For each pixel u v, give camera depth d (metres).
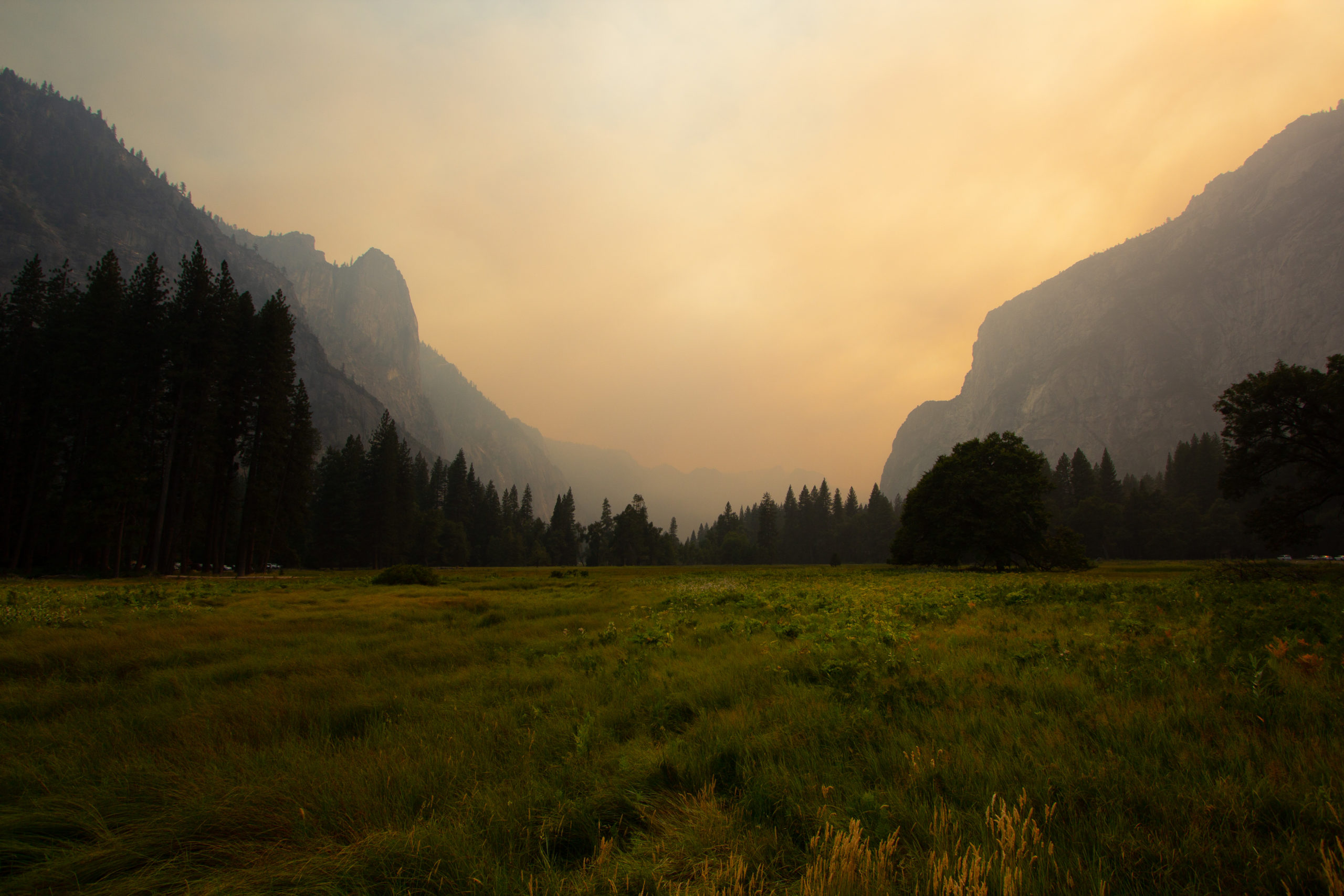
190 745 4.96
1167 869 2.63
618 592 23.56
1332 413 30.56
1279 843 2.79
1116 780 3.46
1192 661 6.04
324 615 14.80
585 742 4.60
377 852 3.05
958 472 47.38
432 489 113.62
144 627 12.03
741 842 3.07
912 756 3.97
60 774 4.36
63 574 36.59
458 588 28.45
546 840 3.28
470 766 4.31
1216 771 3.59
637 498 124.25
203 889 2.93
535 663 8.73
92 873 3.10
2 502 38.59
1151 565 58.25
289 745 4.90
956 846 2.81
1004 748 4.09
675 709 5.86
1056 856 2.82
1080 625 10.03
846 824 3.12
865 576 36.19
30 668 8.64
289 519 55.44
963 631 9.66
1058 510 103.31
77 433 39.66
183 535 42.47
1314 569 24.61
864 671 6.43
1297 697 4.77
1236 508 89.00
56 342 40.22
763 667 7.25
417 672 8.41
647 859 3.02
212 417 41.00
